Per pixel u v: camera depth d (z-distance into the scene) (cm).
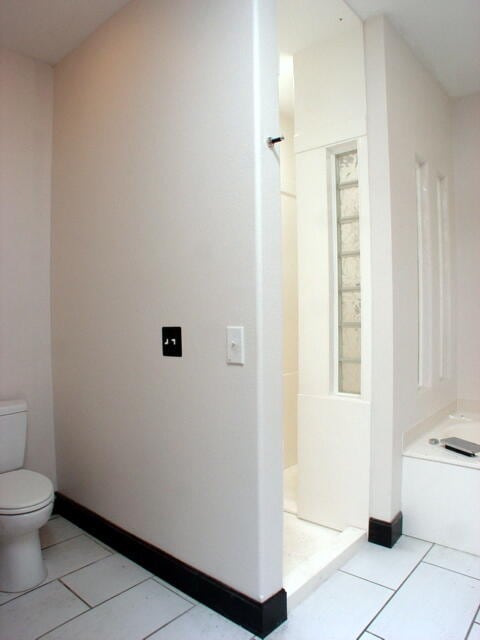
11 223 246
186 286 178
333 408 231
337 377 240
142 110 196
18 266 250
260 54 156
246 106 157
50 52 245
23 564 187
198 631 160
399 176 228
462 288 320
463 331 320
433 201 281
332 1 202
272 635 157
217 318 167
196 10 173
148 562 199
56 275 257
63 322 252
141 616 168
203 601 174
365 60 220
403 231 231
